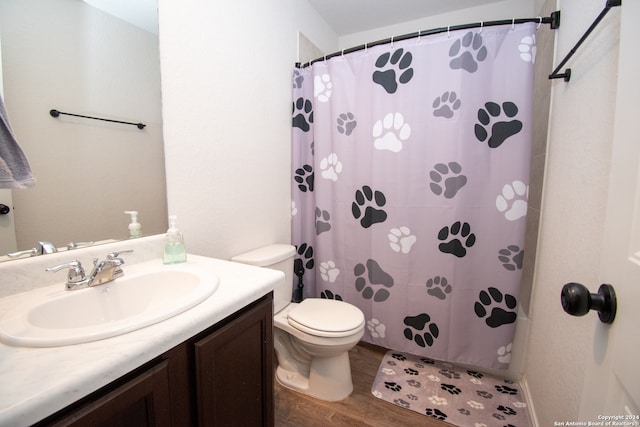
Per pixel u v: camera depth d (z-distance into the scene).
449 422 1.26
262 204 1.64
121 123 0.98
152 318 0.61
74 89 0.86
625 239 0.44
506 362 1.46
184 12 1.14
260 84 1.56
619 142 0.47
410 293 1.61
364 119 1.63
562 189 1.11
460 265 1.49
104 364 0.49
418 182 1.53
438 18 2.14
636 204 0.42
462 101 1.40
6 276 0.73
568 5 1.14
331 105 1.71
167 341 0.59
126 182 1.00
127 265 0.99
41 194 0.81
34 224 0.80
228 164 1.39
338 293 1.81
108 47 0.93
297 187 1.88
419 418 1.28
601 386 0.47
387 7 2.04
